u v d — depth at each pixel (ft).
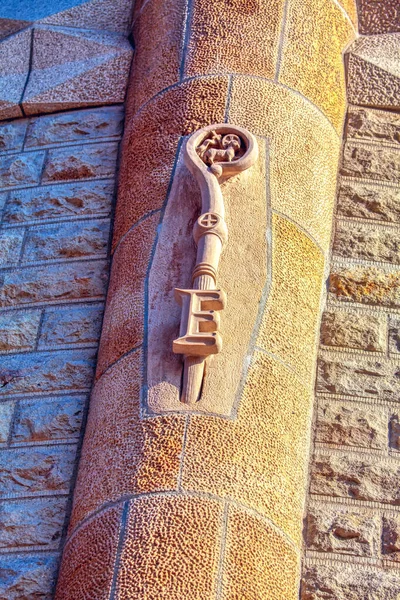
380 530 13.60
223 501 12.20
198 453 12.51
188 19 17.48
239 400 13.07
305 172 15.90
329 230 16.17
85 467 13.42
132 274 14.84
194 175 14.89
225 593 11.60
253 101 16.22
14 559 13.43
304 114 16.55
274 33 17.19
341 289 15.80
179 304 13.46
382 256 16.30
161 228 14.97
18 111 18.94
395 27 19.12
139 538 11.93
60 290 16.21
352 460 14.16
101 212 17.11
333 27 18.26
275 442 13.07
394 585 13.12
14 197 17.76
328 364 14.99
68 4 20.27
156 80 17.15
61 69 19.25
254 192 15.05
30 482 14.15
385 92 18.22
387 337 15.44
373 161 17.38
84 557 12.28
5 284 16.51
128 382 13.52
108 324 14.73
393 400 14.79
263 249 14.55
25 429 14.70
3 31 20.17
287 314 14.21
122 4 20.16
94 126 18.40
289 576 12.46
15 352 15.70
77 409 14.74
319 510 13.66
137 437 12.83
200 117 16.10
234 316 13.74
